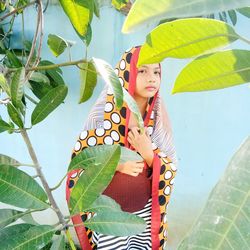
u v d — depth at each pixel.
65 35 2.52
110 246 2.05
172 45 0.57
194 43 0.55
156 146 2.07
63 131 2.68
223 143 2.41
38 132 2.73
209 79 0.57
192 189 2.50
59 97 0.89
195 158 2.47
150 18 0.45
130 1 2.27
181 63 2.39
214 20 0.52
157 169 2.01
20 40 2.56
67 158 2.70
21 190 0.74
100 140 1.98
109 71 0.72
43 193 0.75
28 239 0.71
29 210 0.83
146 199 2.10
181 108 2.44
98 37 2.48
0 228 0.80
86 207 0.73
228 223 0.34
